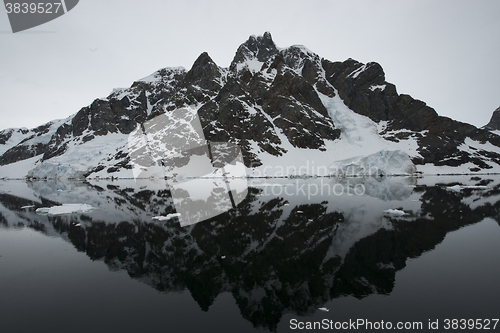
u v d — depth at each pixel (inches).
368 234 502.9
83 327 226.8
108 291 296.8
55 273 350.3
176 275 337.7
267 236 498.9
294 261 376.2
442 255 394.0
